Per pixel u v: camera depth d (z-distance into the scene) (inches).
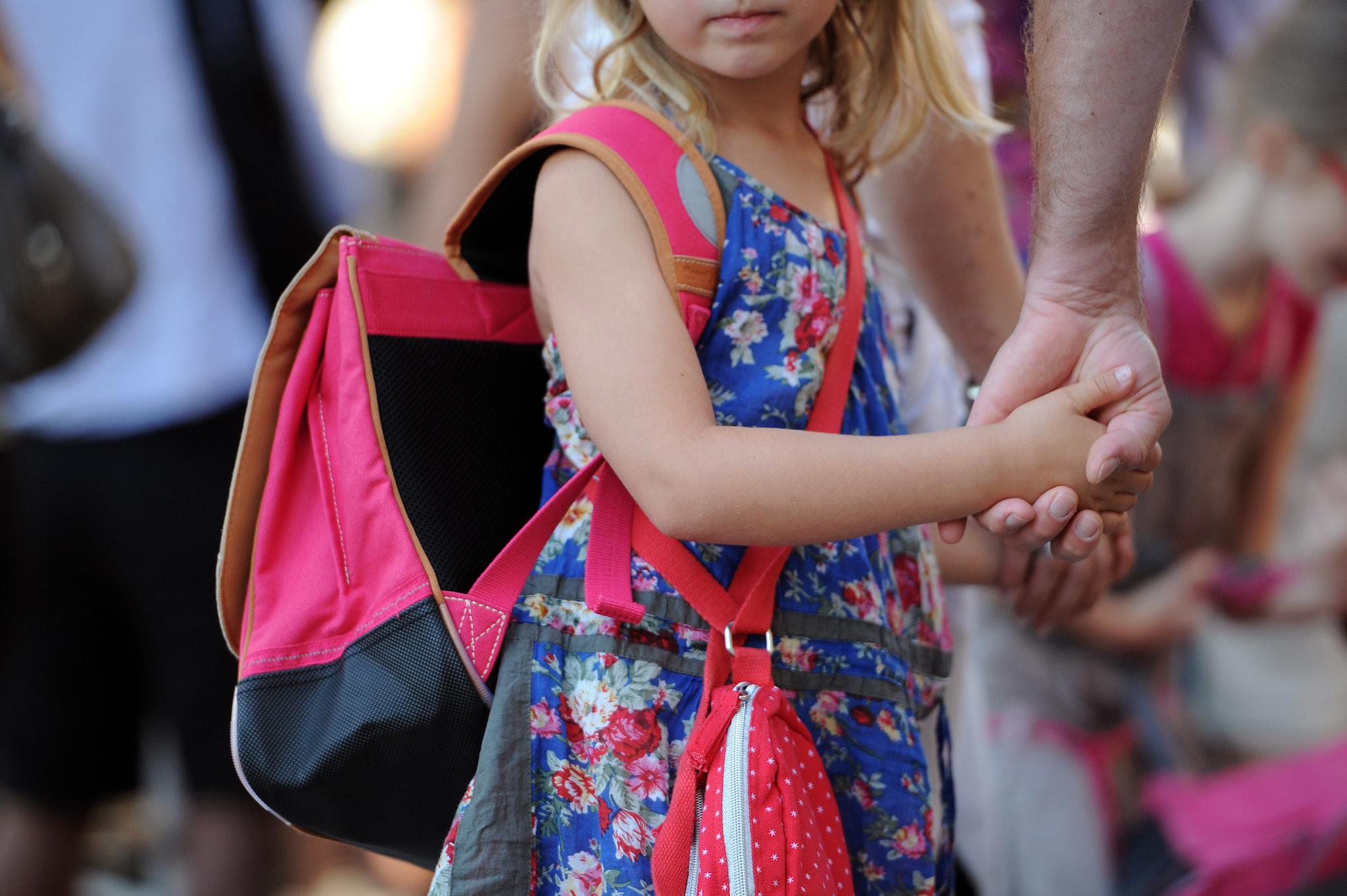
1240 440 417.7
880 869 213.5
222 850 391.9
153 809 518.0
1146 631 397.7
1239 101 422.0
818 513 193.0
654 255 202.8
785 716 199.9
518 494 223.0
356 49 437.7
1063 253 205.0
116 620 396.5
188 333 374.3
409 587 206.8
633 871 199.3
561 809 203.6
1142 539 412.2
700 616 206.1
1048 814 383.6
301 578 215.2
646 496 195.9
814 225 217.5
